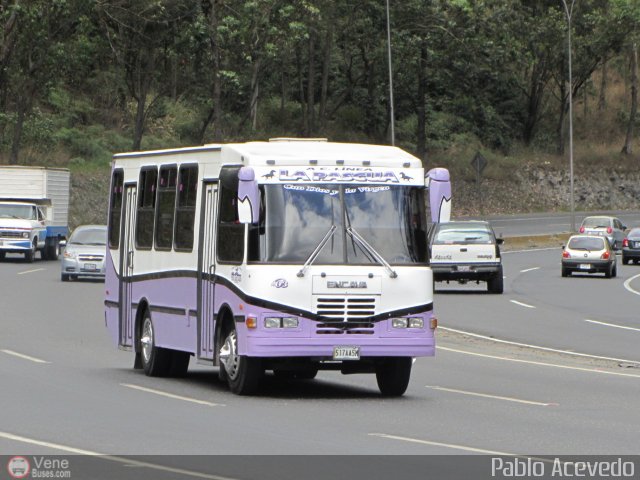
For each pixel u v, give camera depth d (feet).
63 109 547.08
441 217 115.34
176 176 130.41
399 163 117.19
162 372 132.87
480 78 639.35
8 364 137.49
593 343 178.09
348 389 124.26
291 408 105.91
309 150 117.80
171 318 129.08
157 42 472.03
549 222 586.45
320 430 91.86
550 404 111.96
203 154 124.06
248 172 111.24
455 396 118.01
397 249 114.93
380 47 593.01
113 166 150.00
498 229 543.39
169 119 565.94
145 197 138.51
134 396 112.57
